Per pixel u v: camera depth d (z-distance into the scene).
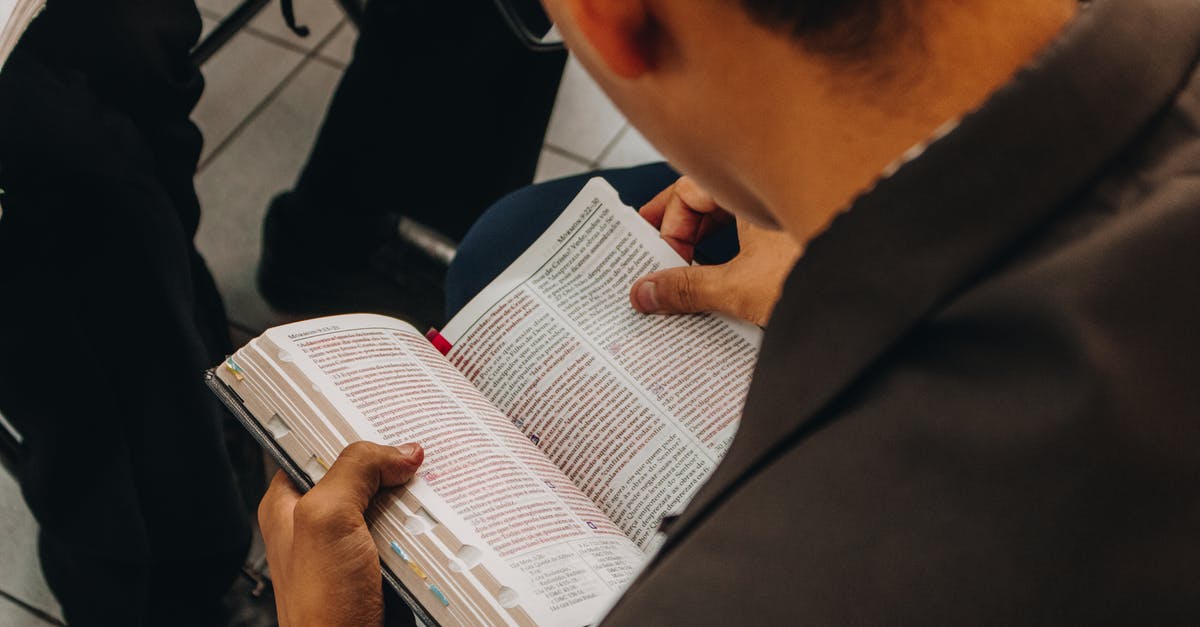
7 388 0.86
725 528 0.31
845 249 0.30
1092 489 0.27
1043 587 0.28
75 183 0.77
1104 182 0.28
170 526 1.01
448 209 1.42
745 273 0.71
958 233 0.28
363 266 1.51
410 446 0.59
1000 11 0.30
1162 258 0.28
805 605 0.29
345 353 0.64
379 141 1.32
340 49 1.81
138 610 1.09
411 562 0.56
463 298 0.88
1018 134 0.27
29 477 0.95
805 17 0.29
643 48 0.33
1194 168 0.28
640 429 0.69
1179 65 0.29
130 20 0.85
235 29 1.21
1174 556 0.28
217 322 1.17
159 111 0.91
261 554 1.31
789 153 0.33
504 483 0.61
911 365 0.30
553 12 0.37
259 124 1.71
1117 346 0.27
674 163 0.39
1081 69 0.27
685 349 0.72
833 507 0.30
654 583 0.32
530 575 0.56
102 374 0.87
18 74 0.75
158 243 0.85
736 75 0.31
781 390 0.32
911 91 0.30
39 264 0.79
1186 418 0.28
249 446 1.33
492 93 1.24
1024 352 0.28
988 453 0.28
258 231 1.60
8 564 1.32
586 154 1.74
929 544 0.28
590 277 0.76
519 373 0.72
